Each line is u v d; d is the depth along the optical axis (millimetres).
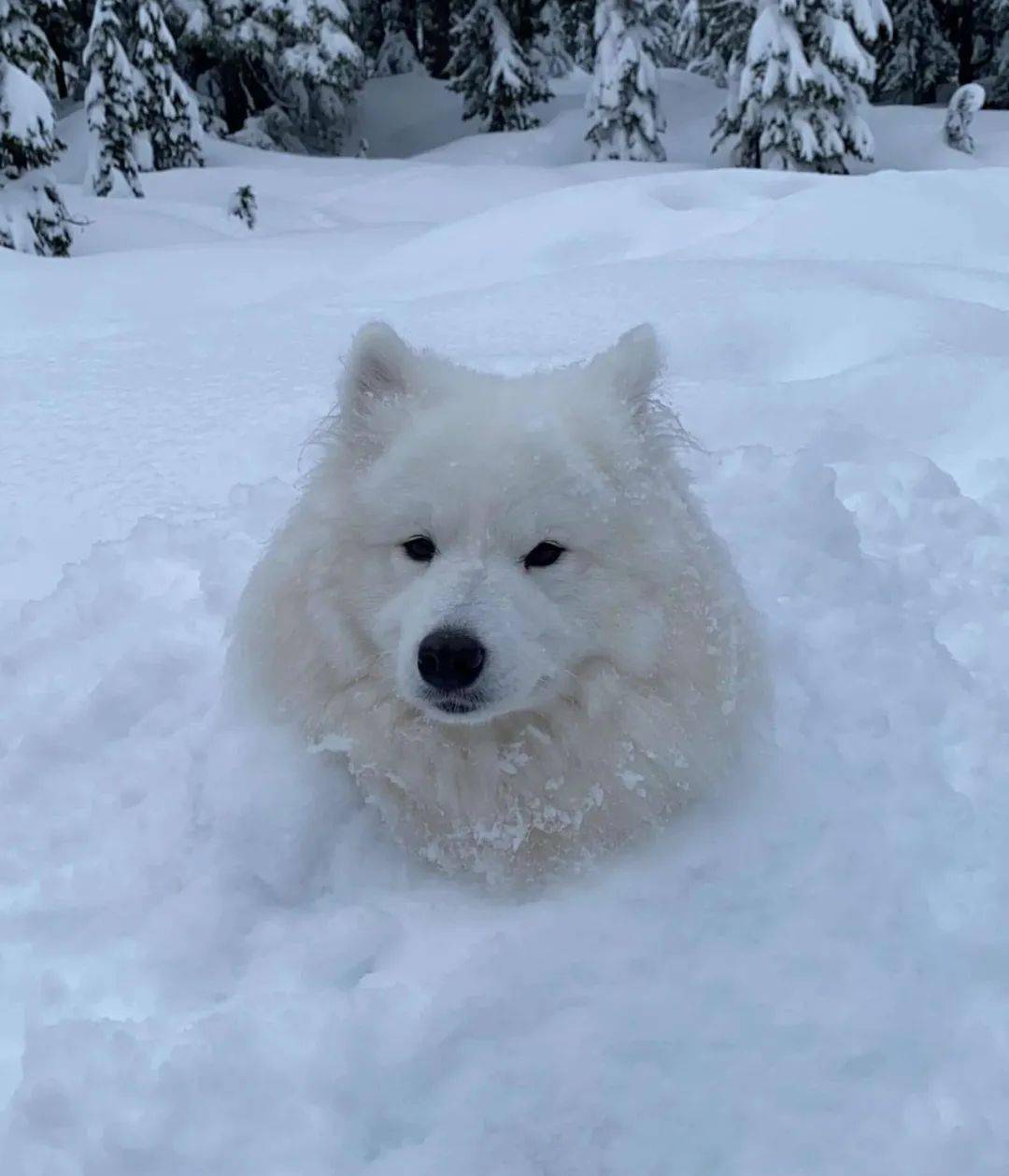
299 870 692
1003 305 2033
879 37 6719
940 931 630
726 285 2057
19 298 2768
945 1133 482
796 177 3887
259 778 720
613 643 665
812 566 1044
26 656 954
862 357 1698
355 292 2828
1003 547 1128
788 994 572
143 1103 508
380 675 688
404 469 658
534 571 654
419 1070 525
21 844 719
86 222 4656
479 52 8617
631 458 688
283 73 7984
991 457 1344
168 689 898
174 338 2107
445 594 620
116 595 1040
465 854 709
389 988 579
